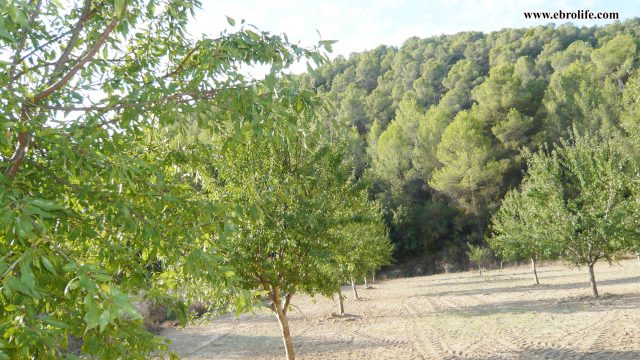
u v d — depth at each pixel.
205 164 4.10
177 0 3.51
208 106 3.03
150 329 17.69
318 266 8.95
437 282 34.09
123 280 2.95
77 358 1.97
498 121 51.41
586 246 17.09
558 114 48.75
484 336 12.35
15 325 1.79
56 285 2.28
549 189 18.19
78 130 2.56
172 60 3.96
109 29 3.27
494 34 104.44
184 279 3.72
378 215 26.77
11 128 2.47
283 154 8.24
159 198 2.89
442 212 49.09
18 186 2.42
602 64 58.00
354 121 74.69
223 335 16.81
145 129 3.68
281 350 13.38
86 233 2.54
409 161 54.97
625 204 16.25
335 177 9.29
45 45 3.27
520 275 32.66
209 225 3.19
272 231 8.05
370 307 21.70
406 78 93.81
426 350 11.51
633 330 11.02
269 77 2.58
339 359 11.48
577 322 12.76
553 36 87.00
